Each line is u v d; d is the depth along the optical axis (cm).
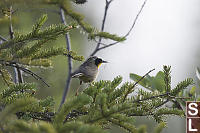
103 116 476
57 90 1839
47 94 1797
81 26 827
